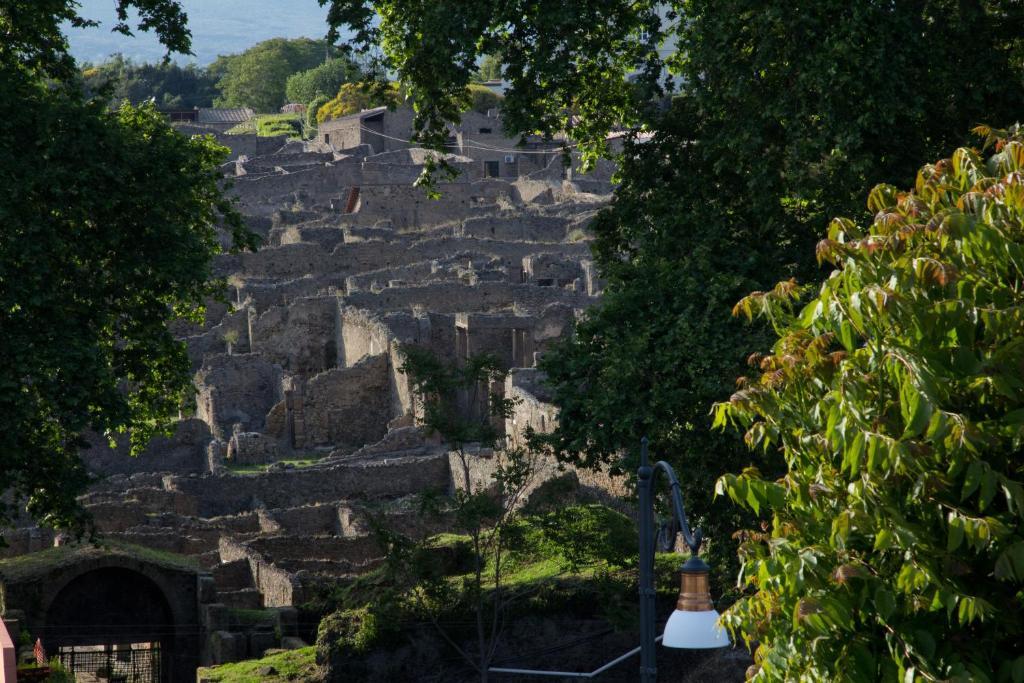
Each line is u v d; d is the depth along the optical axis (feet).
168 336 137.69
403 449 266.98
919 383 47.88
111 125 128.98
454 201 457.27
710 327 112.88
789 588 52.06
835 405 50.88
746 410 56.08
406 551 140.67
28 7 124.36
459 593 141.08
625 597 137.90
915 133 117.39
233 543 196.85
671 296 117.60
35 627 174.91
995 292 50.21
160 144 131.44
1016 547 47.67
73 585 179.93
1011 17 118.83
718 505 114.01
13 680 82.53
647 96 132.98
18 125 123.54
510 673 134.10
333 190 504.84
